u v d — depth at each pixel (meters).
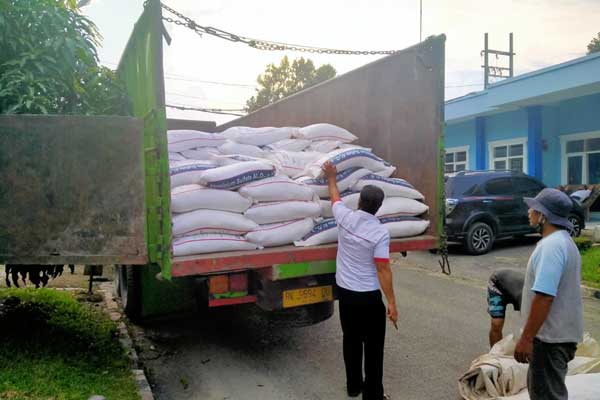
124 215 3.62
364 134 5.41
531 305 2.73
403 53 4.70
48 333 4.45
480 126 17.00
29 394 3.13
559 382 2.79
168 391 3.97
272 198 4.07
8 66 4.31
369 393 3.64
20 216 3.59
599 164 14.02
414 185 4.76
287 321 4.35
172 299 5.14
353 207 4.37
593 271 7.65
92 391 3.36
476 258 9.51
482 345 4.96
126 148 3.60
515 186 10.24
